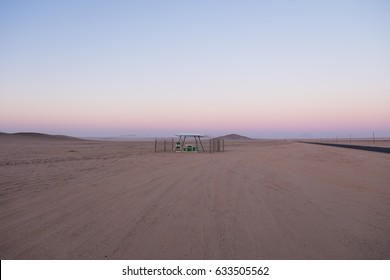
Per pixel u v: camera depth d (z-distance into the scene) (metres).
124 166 23.83
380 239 7.54
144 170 21.19
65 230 8.08
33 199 11.70
